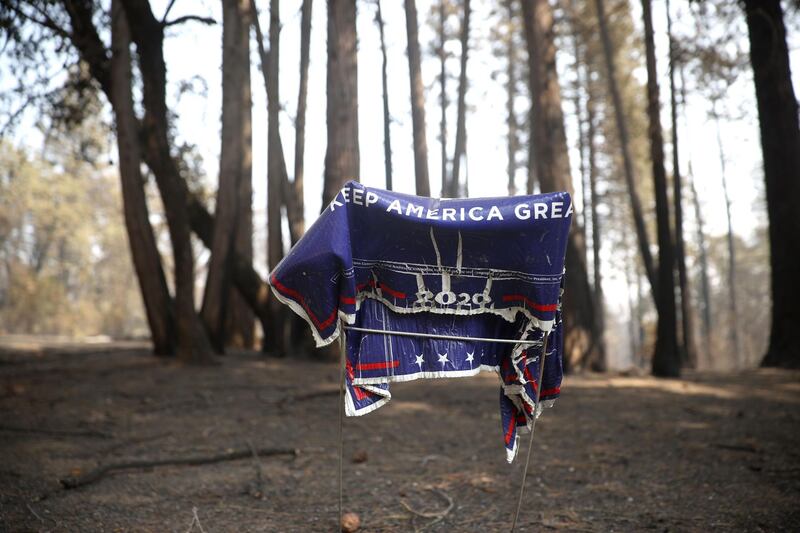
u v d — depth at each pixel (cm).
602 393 951
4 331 3872
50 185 4328
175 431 677
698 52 1316
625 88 2372
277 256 1542
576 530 389
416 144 1371
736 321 3472
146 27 1132
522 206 320
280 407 809
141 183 1255
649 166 2741
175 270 1227
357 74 1209
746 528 388
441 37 2259
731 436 657
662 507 432
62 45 1165
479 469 532
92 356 1495
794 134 1288
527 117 2828
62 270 5794
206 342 1246
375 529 392
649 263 1714
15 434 660
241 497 453
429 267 332
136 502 439
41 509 422
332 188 1188
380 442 633
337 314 317
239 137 1390
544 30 1226
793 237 1288
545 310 320
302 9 1473
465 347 341
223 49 1355
